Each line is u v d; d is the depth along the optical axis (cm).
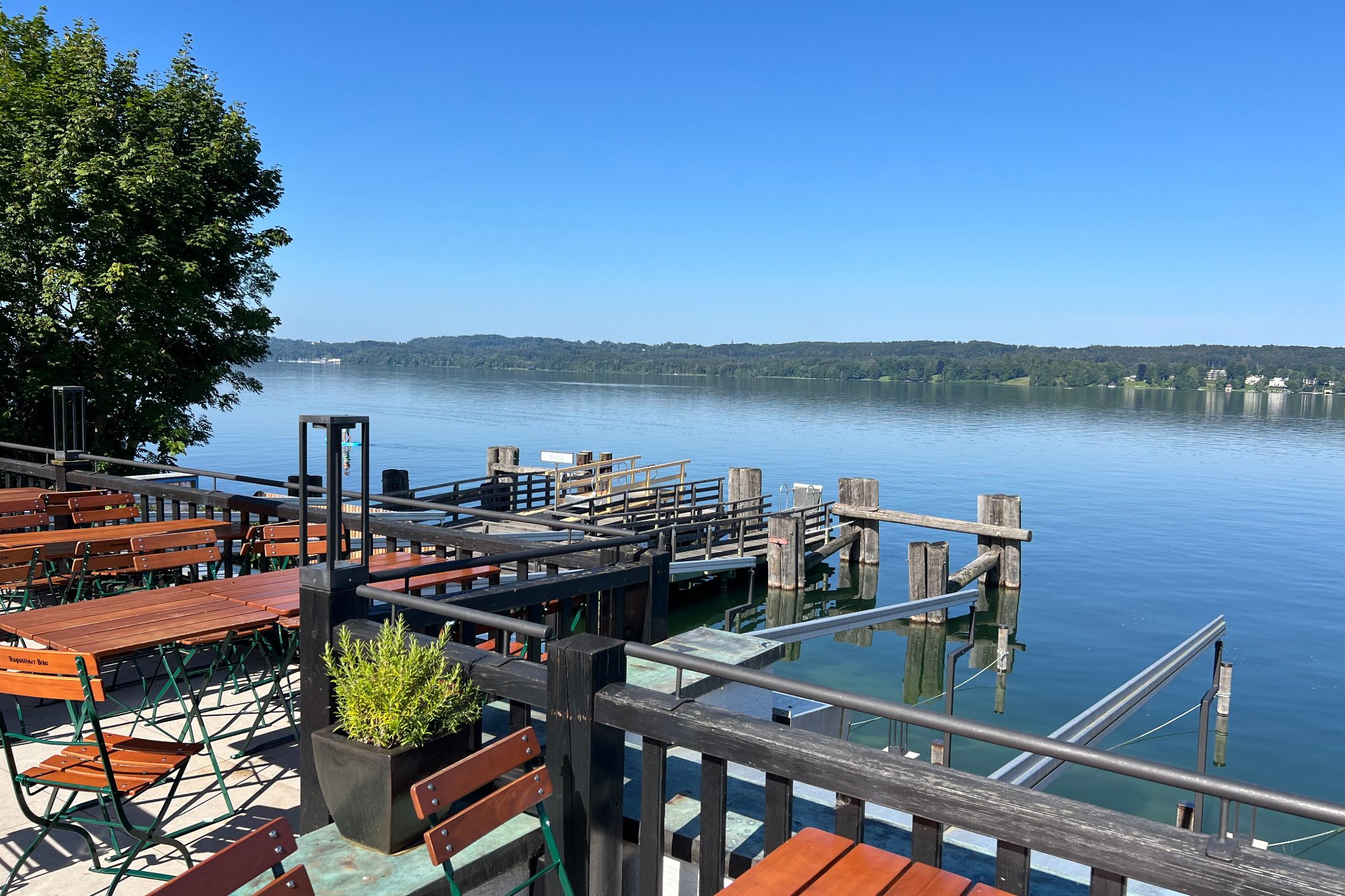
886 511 2550
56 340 1831
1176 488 5159
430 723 319
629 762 415
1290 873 191
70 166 1716
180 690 570
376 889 288
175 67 1988
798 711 548
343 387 17925
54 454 872
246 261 2031
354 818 314
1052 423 10575
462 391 17000
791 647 1992
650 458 5903
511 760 296
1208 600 2555
